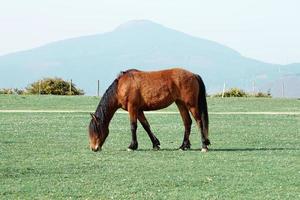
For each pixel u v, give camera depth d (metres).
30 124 35.38
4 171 19.92
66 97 60.16
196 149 25.66
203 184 18.25
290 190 17.53
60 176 19.30
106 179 18.88
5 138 28.58
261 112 46.88
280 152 24.81
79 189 17.52
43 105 51.22
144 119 25.27
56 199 16.41
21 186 17.80
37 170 20.20
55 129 32.81
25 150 24.70
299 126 35.94
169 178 19.02
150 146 26.61
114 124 36.19
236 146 26.91
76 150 24.91
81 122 37.03
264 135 31.20
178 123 37.16
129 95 24.80
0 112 44.31
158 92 24.83
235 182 18.52
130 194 16.95
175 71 25.12
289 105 54.16
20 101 54.44
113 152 24.48
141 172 19.97
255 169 20.64
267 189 17.62
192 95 24.94
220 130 33.44
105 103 24.73
